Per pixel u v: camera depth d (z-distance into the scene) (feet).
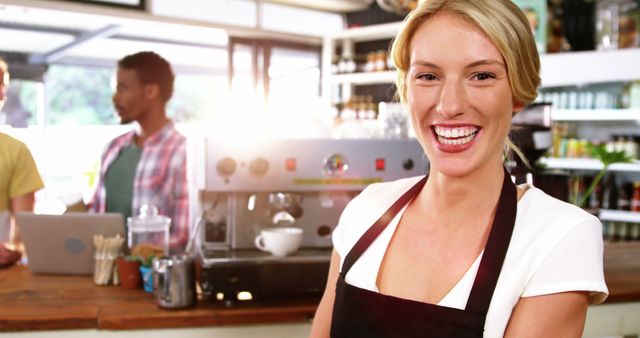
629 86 14.34
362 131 7.28
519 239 3.19
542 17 14.85
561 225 3.13
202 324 5.67
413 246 3.57
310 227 6.70
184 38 20.17
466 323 3.14
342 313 3.59
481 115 3.18
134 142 9.12
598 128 15.69
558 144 15.12
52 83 31.63
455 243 3.43
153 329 5.63
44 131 20.83
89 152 23.41
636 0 14.14
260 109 16.58
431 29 3.25
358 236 3.86
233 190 6.30
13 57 19.60
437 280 3.38
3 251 7.54
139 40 19.72
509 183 3.45
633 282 6.55
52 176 22.94
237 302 6.07
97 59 21.02
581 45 15.42
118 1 13.85
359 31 17.10
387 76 16.48
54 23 17.46
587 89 15.31
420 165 6.87
